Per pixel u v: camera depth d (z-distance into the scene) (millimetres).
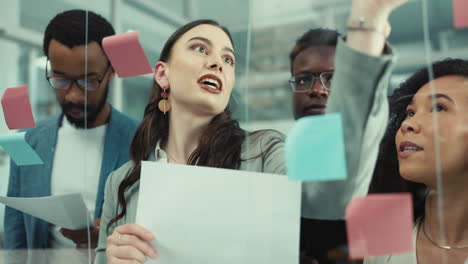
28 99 689
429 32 627
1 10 938
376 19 462
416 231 510
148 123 646
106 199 636
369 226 425
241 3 758
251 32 747
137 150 644
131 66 557
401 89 555
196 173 518
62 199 606
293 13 722
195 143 620
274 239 481
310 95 626
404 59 622
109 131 755
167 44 631
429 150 475
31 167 761
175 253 502
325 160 438
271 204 489
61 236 703
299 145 452
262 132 610
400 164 497
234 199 500
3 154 827
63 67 757
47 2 912
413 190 517
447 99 480
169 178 522
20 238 750
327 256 535
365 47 462
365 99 474
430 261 481
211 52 606
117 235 524
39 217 654
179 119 622
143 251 508
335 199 504
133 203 597
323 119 446
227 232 494
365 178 492
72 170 745
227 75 608
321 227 543
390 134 545
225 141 597
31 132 792
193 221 505
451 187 476
